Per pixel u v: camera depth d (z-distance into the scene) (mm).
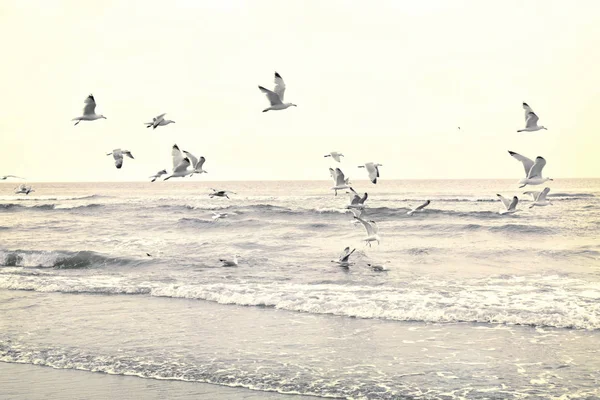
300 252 29844
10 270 27250
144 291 21531
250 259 27734
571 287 20406
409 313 17312
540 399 11289
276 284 21969
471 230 37281
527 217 44812
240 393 11891
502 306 17703
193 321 17281
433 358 13641
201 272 25031
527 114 18188
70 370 13469
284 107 17156
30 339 15805
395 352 14117
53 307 19375
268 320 17250
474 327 16047
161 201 70312
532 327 15906
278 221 43750
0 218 50188
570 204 57719
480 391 11711
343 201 67312
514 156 18609
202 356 14148
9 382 12797
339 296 19547
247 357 13992
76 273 26078
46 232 40344
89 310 18875
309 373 12867
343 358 13773
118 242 34844
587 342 14539
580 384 11953
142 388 12281
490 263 26000
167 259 28156
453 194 84688
